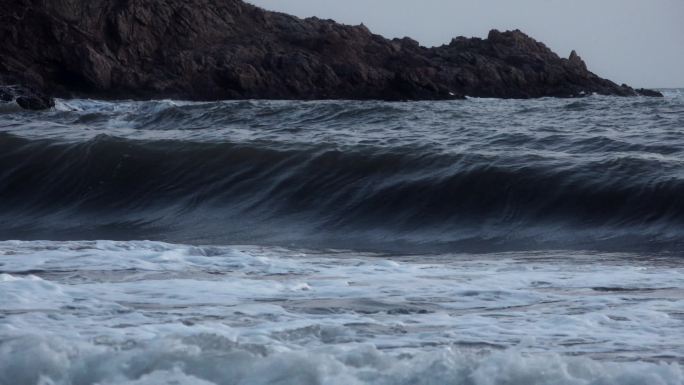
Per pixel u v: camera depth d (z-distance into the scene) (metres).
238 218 52.72
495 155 55.50
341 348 19.84
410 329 23.67
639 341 22.39
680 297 28.06
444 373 18.03
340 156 57.47
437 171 54.31
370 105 106.75
